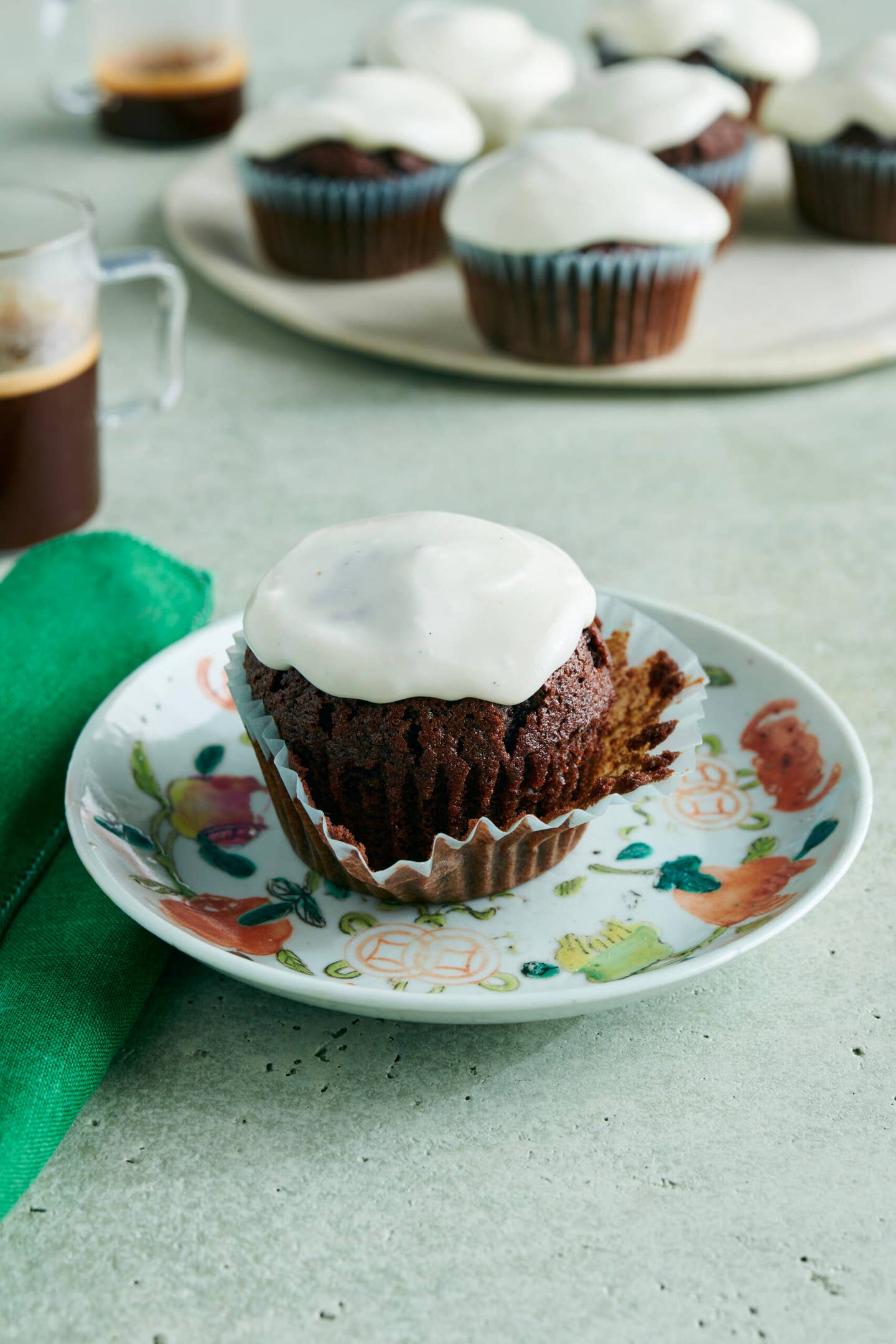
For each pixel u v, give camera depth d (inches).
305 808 16.5
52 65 32.3
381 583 16.9
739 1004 16.5
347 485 22.9
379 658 16.3
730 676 18.8
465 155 26.7
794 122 27.6
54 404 21.0
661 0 30.1
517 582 17.1
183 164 30.8
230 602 20.9
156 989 16.8
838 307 26.1
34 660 18.7
